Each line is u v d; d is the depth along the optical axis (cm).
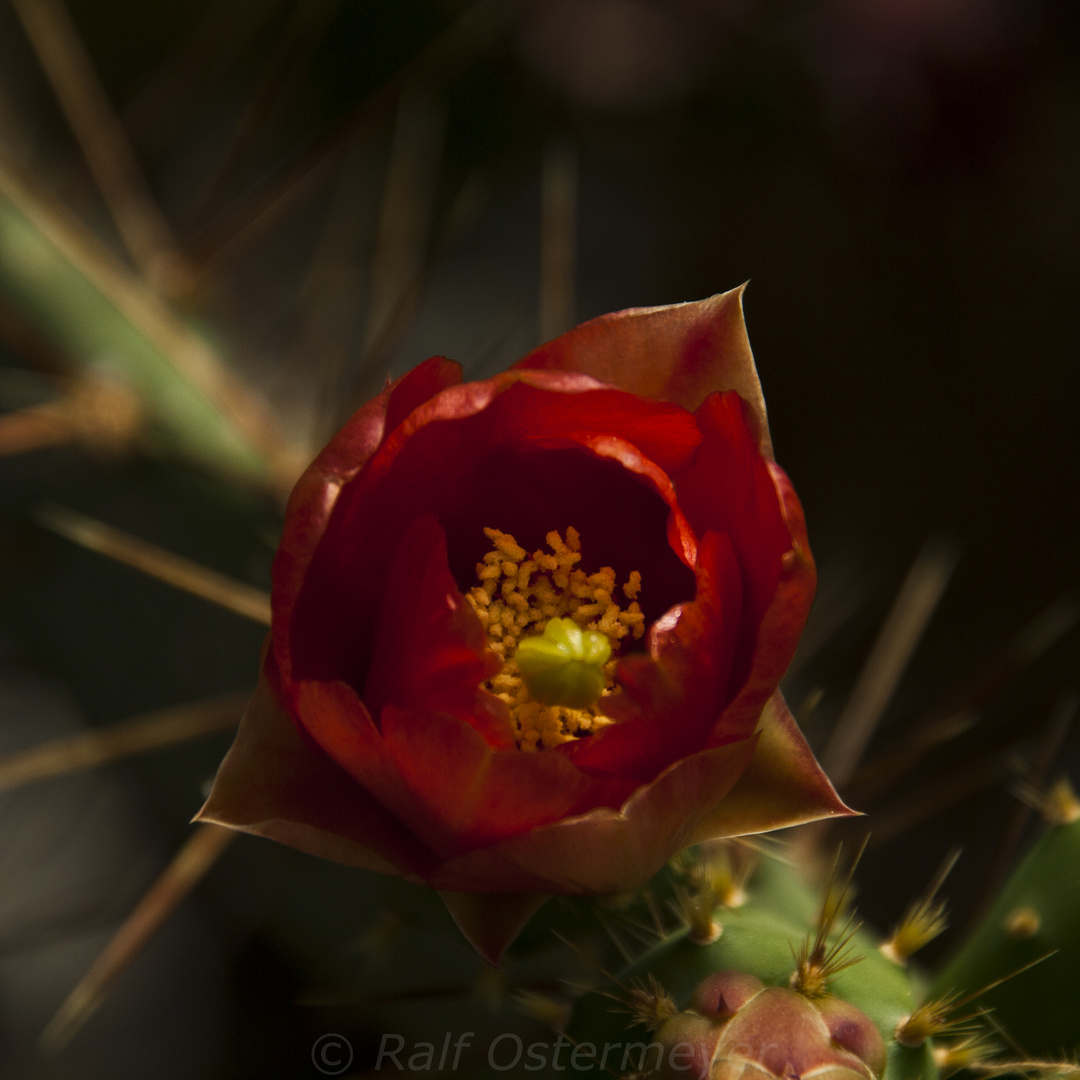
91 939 46
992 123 50
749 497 29
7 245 36
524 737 29
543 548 31
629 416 29
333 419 36
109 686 37
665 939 29
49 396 38
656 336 29
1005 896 31
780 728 29
